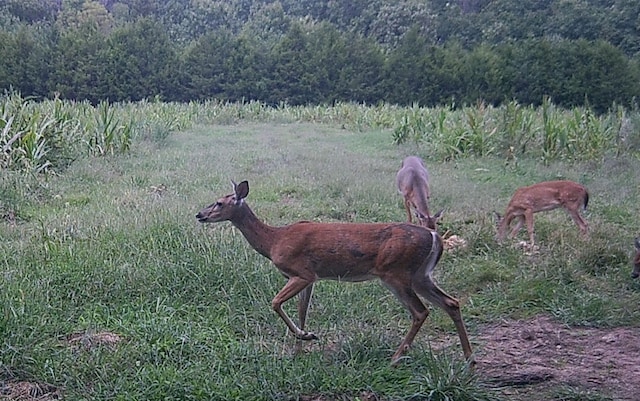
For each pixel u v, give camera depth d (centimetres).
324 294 632
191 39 4866
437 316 604
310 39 3797
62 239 760
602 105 3319
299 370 470
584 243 785
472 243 809
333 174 1255
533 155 1591
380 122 2581
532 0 4388
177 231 765
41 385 464
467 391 443
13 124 1277
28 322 530
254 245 533
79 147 1489
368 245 499
